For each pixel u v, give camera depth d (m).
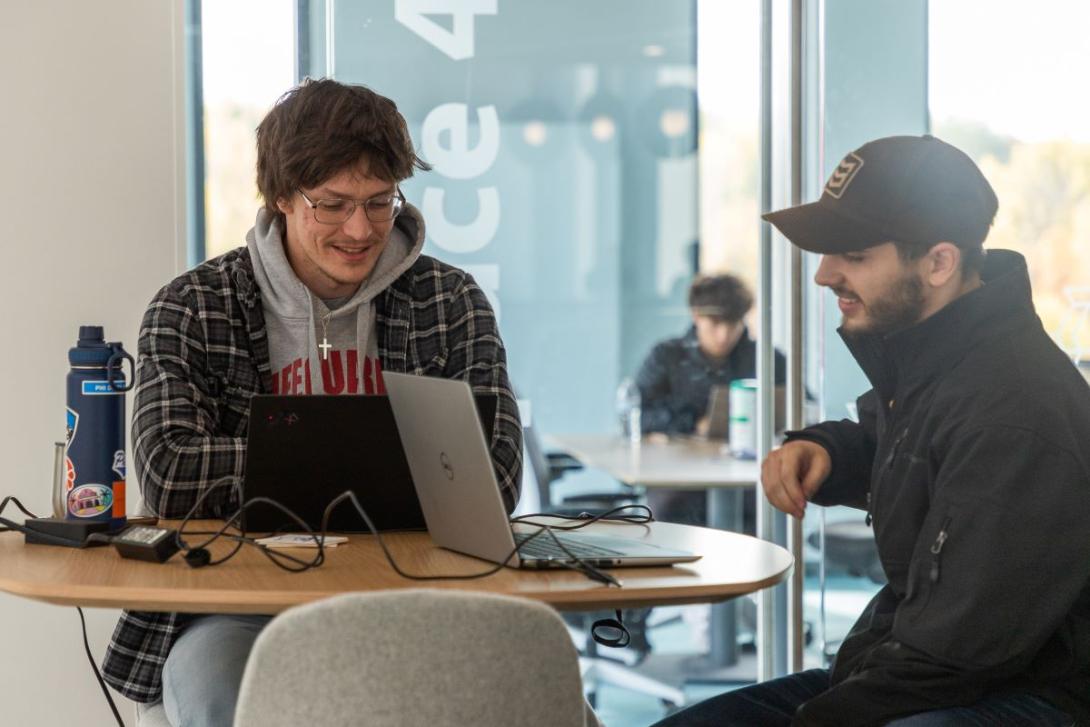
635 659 4.02
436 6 3.20
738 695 2.24
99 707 2.89
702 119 3.36
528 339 3.33
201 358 2.21
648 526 2.08
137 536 1.70
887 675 1.83
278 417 1.82
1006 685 1.87
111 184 2.90
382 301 2.38
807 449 2.31
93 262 2.89
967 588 1.78
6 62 2.82
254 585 1.50
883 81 3.35
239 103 3.09
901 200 2.02
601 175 3.32
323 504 1.87
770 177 3.38
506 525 1.61
